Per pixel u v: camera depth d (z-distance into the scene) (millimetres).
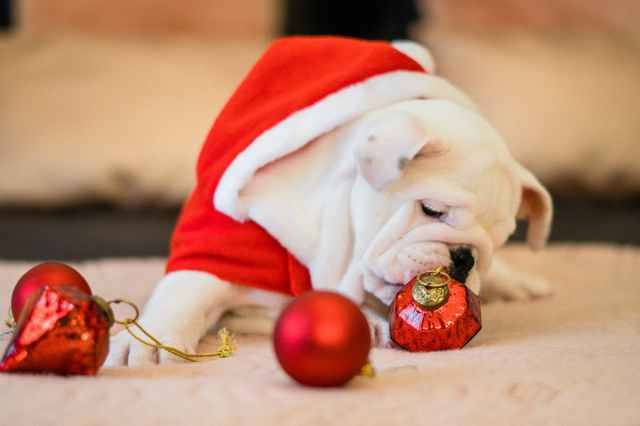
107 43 2002
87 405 845
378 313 1069
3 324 1082
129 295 1245
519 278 1285
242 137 1086
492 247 1034
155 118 1875
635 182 2025
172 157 1855
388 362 963
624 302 1240
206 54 2010
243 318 1102
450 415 838
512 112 1994
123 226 1759
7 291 1232
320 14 2293
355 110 1058
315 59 1120
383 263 1012
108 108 1874
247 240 1070
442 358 972
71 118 1858
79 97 1878
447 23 2193
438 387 885
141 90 1903
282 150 1055
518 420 838
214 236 1078
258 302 1085
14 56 1938
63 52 1946
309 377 868
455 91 1109
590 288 1325
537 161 1989
